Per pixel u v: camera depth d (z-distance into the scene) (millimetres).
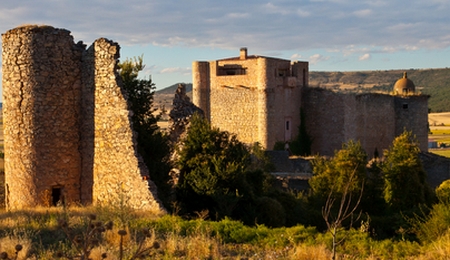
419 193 27719
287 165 44531
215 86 58844
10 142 22938
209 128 22844
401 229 19625
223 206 20750
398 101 61750
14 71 22500
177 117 27516
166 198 21328
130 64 24734
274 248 14688
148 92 24766
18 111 22453
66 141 22625
